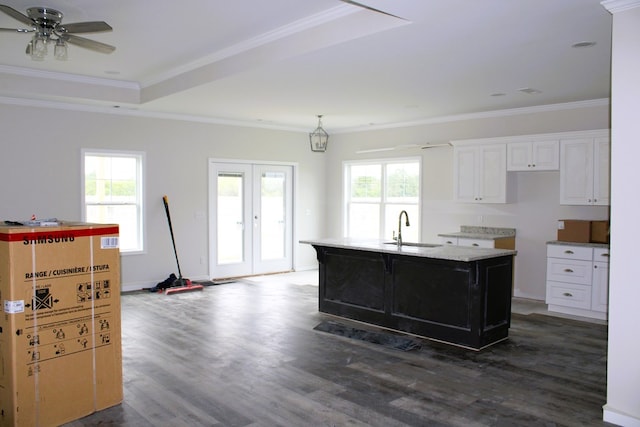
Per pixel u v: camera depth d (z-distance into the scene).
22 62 5.45
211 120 7.86
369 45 3.96
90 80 6.18
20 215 6.23
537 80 5.15
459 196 7.08
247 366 4.12
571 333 5.14
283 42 4.39
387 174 8.57
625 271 3.08
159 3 3.76
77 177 6.64
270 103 6.50
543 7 3.16
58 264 3.04
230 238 8.30
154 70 5.84
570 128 6.41
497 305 4.79
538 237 6.72
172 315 5.79
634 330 3.06
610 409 3.15
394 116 7.54
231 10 3.90
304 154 9.15
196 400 3.46
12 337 2.86
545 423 3.13
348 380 3.83
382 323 5.27
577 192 6.01
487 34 3.69
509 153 6.56
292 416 3.22
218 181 8.10
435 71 4.79
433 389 3.66
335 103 6.48
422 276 4.92
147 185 7.27
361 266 5.46
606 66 4.60
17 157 6.20
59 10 3.88
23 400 2.90
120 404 3.39
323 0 3.70
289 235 9.08
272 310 6.05
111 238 3.30
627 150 3.04
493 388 3.69
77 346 3.15
